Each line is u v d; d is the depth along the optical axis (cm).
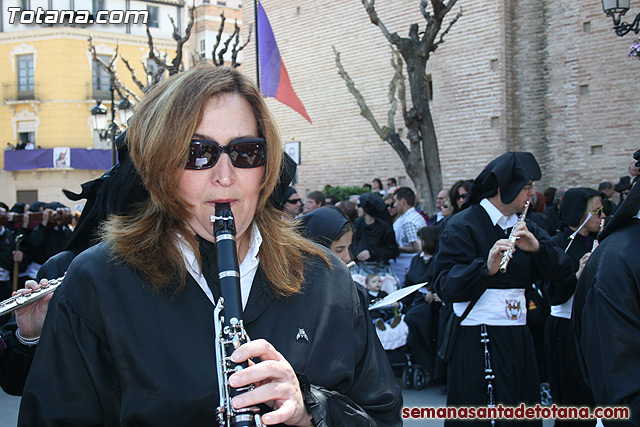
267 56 960
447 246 399
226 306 150
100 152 2897
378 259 717
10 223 883
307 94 1681
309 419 156
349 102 1584
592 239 509
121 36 2961
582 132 1222
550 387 470
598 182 1202
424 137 1039
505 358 381
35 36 2911
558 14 1245
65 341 159
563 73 1243
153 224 171
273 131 175
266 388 143
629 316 241
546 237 394
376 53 1514
